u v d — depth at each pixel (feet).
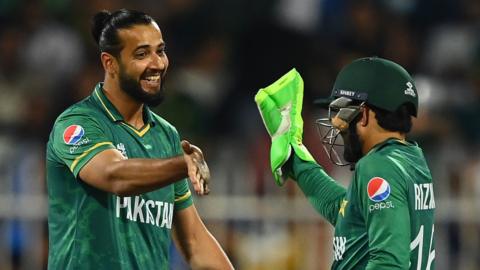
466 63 142.92
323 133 97.86
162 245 63.57
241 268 107.45
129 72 61.21
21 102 131.85
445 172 110.73
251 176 109.29
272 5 143.13
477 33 146.51
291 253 107.86
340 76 60.49
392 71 59.47
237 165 111.55
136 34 61.16
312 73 131.95
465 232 109.40
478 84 139.13
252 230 107.96
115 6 143.13
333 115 61.57
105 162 58.65
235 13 142.72
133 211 61.98
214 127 131.75
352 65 60.18
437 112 129.08
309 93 129.39
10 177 107.96
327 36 143.95
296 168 65.82
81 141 60.13
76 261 61.11
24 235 105.70
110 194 61.21
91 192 61.16
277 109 66.64
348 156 60.23
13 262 105.29
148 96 61.52
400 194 56.34
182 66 138.41
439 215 109.50
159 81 61.87
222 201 107.86
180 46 140.87
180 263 106.93
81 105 62.39
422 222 58.13
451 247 109.29
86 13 141.90
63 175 61.77
